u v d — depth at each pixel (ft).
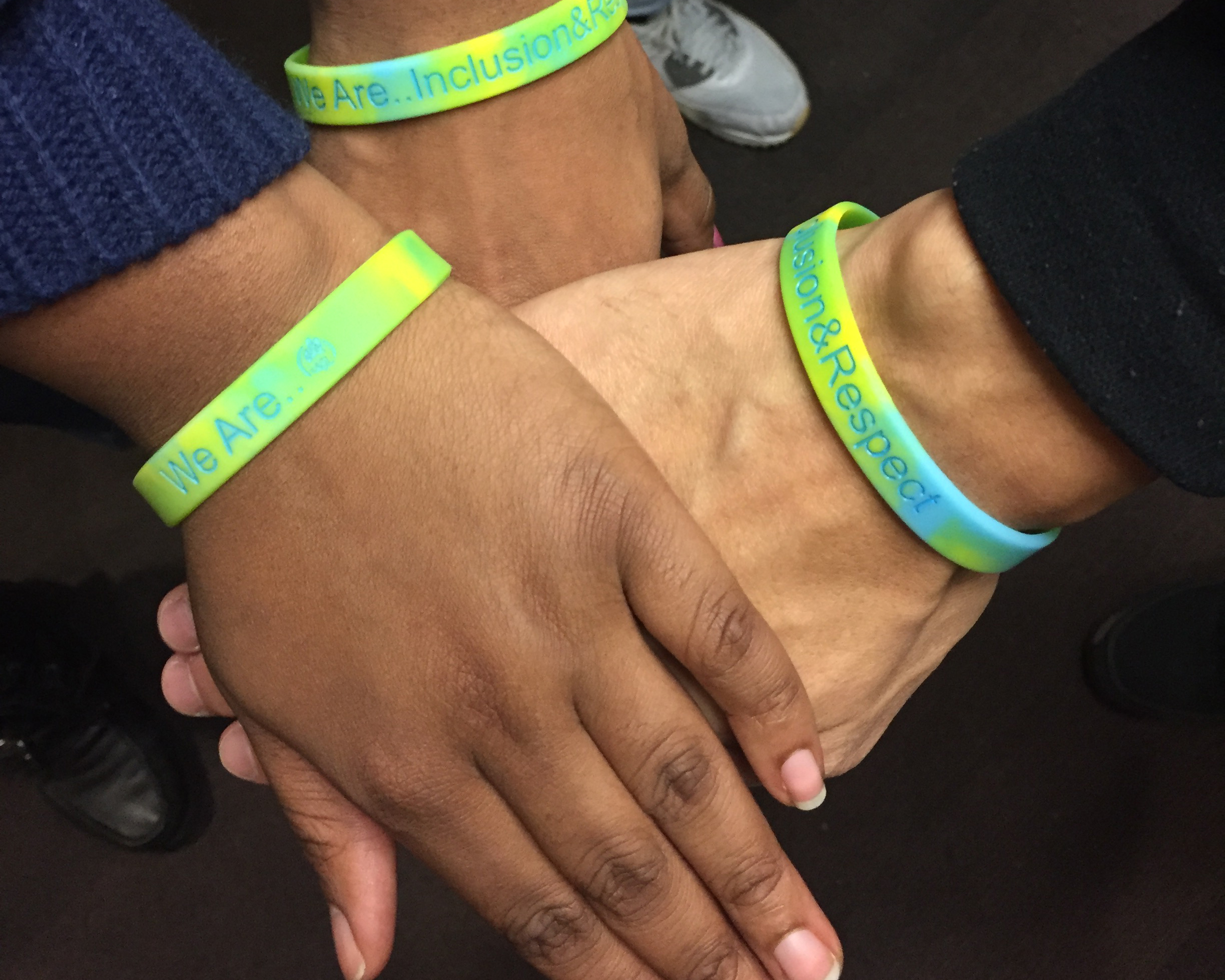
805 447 1.69
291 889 3.80
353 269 1.43
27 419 2.24
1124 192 1.22
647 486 1.49
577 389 1.53
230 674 1.58
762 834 1.66
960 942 3.66
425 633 1.46
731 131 4.21
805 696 1.68
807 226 1.77
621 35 2.18
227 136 1.27
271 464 1.42
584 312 1.92
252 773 2.10
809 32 4.33
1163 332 1.21
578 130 2.11
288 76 2.10
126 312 1.26
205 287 1.29
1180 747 3.78
